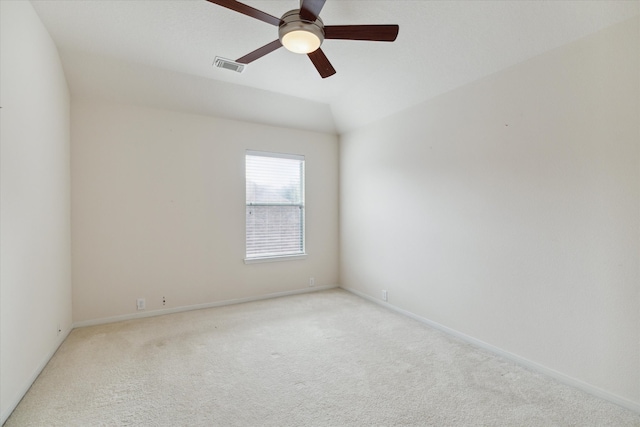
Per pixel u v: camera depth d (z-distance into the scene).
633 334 1.89
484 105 2.71
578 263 2.13
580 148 2.10
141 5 2.27
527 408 1.91
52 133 2.63
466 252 2.89
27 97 2.12
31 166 2.18
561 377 2.21
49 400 1.98
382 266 3.95
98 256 3.30
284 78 3.48
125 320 3.41
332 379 2.24
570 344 2.17
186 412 1.88
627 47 1.88
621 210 1.93
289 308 3.84
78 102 3.21
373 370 2.37
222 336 2.99
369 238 4.18
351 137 4.51
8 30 1.87
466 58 2.67
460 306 2.95
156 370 2.36
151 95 3.44
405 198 3.59
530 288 2.40
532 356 2.38
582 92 2.08
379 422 1.79
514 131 2.49
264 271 4.26
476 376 2.28
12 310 1.88
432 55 2.81
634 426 1.75
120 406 1.93
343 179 4.71
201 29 2.57
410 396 2.04
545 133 2.29
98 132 3.29
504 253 2.57
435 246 3.21
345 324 3.31
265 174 4.30
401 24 2.52
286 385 2.17
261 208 4.27
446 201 3.08
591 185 2.06
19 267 1.98
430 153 3.26
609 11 1.90
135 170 3.47
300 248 4.59
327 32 2.05
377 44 2.79
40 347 2.32
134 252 3.47
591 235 2.06
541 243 2.33
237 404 1.96
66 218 3.01
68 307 3.06
